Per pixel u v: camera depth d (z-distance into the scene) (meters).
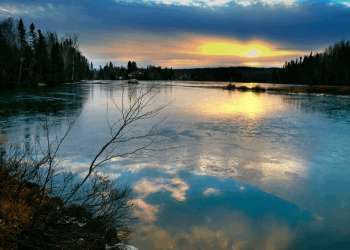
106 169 6.62
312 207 5.05
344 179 6.39
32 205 3.28
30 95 26.88
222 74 171.38
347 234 4.19
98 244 3.29
